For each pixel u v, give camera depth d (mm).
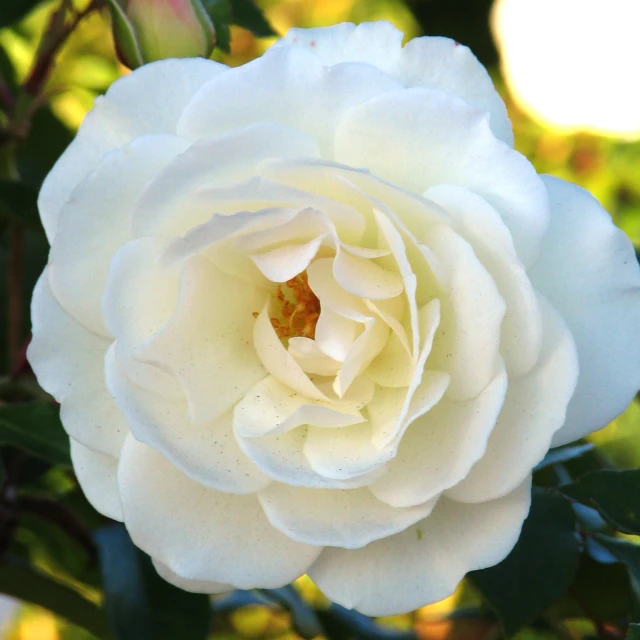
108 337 317
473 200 302
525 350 303
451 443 310
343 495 315
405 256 304
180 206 312
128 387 313
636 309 307
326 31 320
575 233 309
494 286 298
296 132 306
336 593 313
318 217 310
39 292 317
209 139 303
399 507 310
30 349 316
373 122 307
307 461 319
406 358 319
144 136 308
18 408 340
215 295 327
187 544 314
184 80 317
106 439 317
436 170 309
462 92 316
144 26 341
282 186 305
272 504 313
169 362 318
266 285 332
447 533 313
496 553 309
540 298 303
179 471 317
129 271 313
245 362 329
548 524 337
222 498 317
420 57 317
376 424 321
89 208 311
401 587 312
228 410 326
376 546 314
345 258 314
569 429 308
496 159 305
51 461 339
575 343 306
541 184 303
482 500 307
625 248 307
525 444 305
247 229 314
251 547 315
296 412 314
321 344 319
